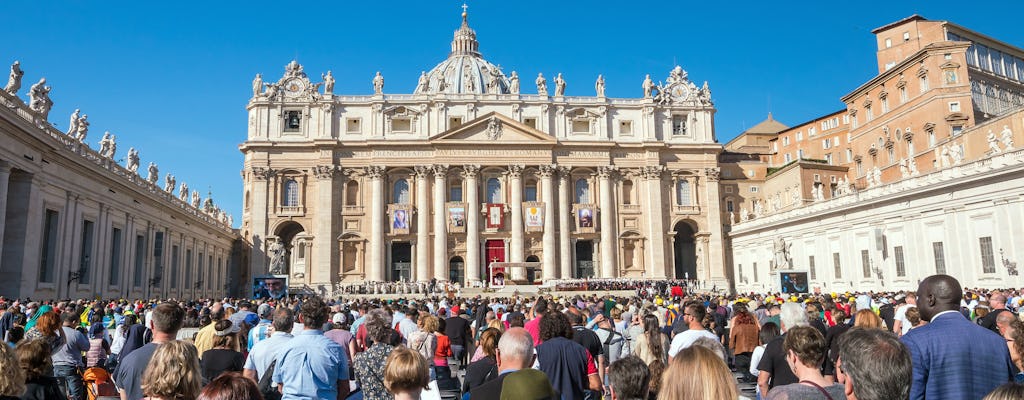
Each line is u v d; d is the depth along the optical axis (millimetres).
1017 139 53469
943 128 65562
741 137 112500
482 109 86375
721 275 85875
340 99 85188
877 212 56500
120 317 24078
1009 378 6961
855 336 5910
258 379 10031
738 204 92000
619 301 30125
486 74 126562
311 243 81812
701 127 90000
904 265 53250
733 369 19078
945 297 7340
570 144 85438
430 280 80938
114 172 49656
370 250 82375
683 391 5551
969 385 6789
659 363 9109
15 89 37906
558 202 85688
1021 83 76562
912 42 76250
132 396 9164
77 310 18953
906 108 71188
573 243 85438
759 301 26844
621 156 87438
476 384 10516
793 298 26938
